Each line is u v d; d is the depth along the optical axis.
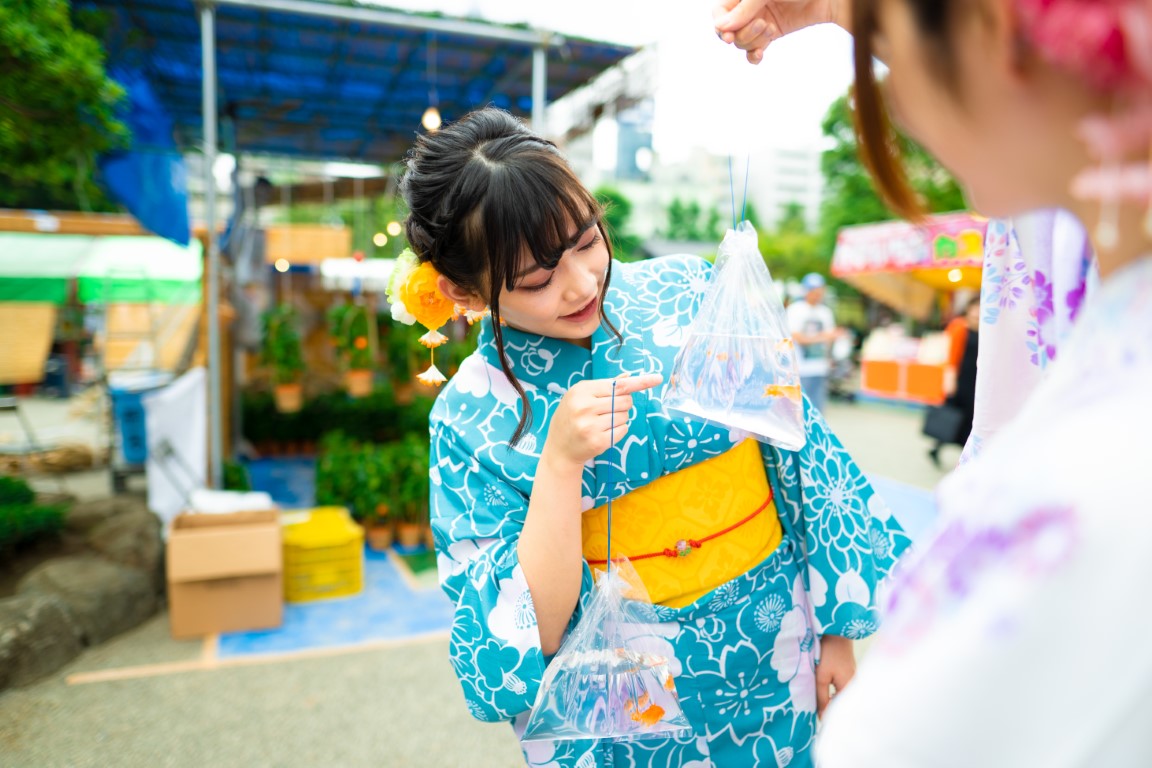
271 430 9.26
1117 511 0.43
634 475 1.30
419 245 1.32
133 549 4.70
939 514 0.57
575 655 1.22
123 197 5.36
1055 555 0.44
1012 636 0.45
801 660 1.44
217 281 5.51
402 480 5.89
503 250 1.17
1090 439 0.46
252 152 10.65
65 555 4.91
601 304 1.33
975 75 0.49
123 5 5.75
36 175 4.66
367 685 3.68
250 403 9.27
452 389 1.43
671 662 1.32
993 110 0.49
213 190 5.43
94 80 4.00
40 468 8.49
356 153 10.75
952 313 13.40
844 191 21.81
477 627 1.22
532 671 1.19
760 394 1.24
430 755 3.12
